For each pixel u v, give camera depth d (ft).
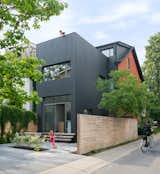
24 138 54.03
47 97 78.84
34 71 26.11
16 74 24.31
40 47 81.46
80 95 73.56
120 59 95.45
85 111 75.20
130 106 69.10
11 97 25.57
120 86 70.28
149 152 53.01
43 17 26.02
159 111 117.39
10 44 25.79
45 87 78.95
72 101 71.82
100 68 87.61
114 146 63.10
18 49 26.13
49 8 25.58
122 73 72.79
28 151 49.06
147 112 106.93
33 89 80.94
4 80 24.16
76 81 72.38
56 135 69.56
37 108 80.28
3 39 25.59
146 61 130.21
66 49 74.79
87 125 51.08
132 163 40.27
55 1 25.40
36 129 78.43
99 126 56.24
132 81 70.33
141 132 93.81
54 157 43.27
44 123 78.64
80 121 48.75
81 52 75.77
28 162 38.45
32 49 80.43
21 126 71.97
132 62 109.81
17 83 25.23
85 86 76.54
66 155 45.62
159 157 46.42
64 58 74.95
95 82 82.79
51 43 78.79
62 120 74.54
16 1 23.49
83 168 36.37
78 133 48.39
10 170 32.91
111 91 70.79
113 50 96.48
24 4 23.67
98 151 53.52
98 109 82.58
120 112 75.05
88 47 80.02
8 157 42.19
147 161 42.09
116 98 67.92
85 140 50.01
